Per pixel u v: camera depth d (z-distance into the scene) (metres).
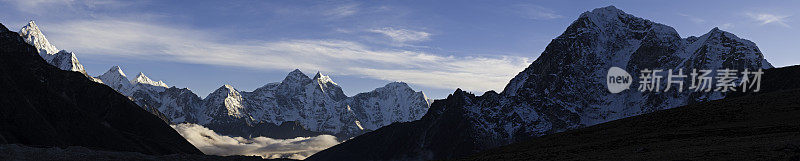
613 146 77.00
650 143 73.56
